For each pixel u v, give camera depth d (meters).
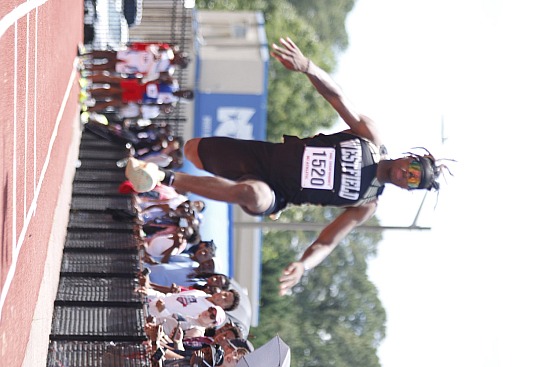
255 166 18.59
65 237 26.48
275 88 103.50
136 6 45.03
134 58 36.03
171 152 36.44
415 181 18.14
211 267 28.05
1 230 14.05
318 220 118.88
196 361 20.28
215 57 53.31
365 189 18.47
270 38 108.25
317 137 18.61
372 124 18.84
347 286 136.75
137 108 38.41
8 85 14.98
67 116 30.34
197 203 32.12
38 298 19.05
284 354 21.70
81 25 38.88
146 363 19.08
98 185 31.56
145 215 29.94
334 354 131.00
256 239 56.22
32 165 18.91
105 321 20.97
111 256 25.23
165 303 24.30
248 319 30.34
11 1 15.29
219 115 52.84
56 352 19.42
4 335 14.20
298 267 17.92
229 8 108.12
